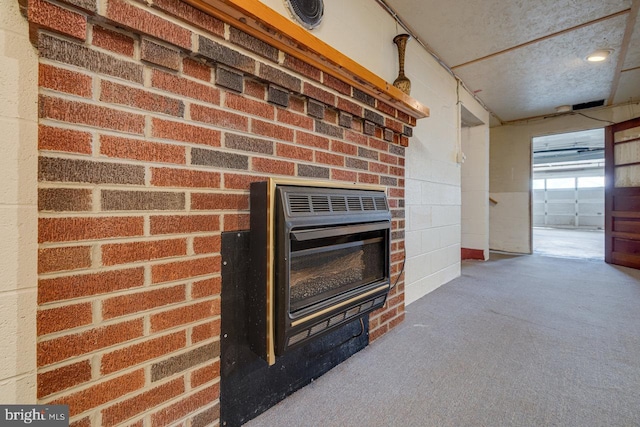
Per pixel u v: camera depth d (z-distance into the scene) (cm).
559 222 1102
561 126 455
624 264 387
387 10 209
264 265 109
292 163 131
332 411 121
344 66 138
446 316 218
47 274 72
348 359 159
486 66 296
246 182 114
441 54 273
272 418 117
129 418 85
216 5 93
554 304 243
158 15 86
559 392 132
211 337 104
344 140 159
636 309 231
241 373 113
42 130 71
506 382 139
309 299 125
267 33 108
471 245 440
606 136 411
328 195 129
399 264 203
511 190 505
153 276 89
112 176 81
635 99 386
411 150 247
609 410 120
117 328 83
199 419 101
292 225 110
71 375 76
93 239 78
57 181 73
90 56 77
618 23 227
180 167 94
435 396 129
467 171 439
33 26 69
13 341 69
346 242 141
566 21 225
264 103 119
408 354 165
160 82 89
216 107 103
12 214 69
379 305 162
